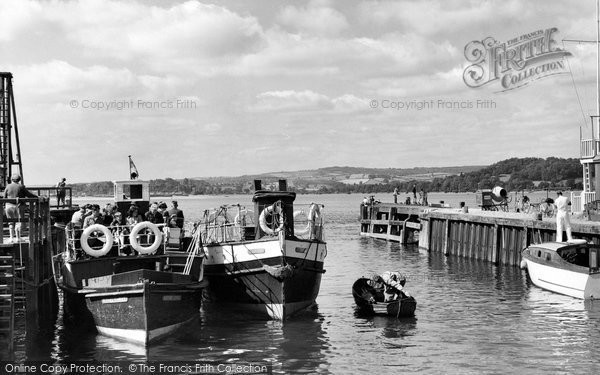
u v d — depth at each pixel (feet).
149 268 81.56
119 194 99.96
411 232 196.95
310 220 91.66
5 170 120.37
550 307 91.25
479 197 181.27
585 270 94.58
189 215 340.39
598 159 143.23
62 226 106.42
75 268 78.84
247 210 96.12
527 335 76.54
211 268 89.20
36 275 77.71
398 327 81.61
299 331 79.61
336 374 63.62
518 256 130.72
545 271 102.89
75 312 79.97
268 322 84.38
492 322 83.35
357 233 241.96
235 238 97.30
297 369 65.16
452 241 158.40
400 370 64.64
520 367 64.85
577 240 107.45
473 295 102.47
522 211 167.02
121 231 85.71
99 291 73.92
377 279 93.61
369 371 64.39
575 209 156.25
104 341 74.33
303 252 86.02
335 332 79.15
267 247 84.23
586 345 71.87
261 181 92.27
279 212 87.04
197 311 79.66
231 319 86.22
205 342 74.54
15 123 122.42
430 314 88.94
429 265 141.69
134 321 71.92
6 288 66.85
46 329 80.59
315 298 93.66
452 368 64.90
